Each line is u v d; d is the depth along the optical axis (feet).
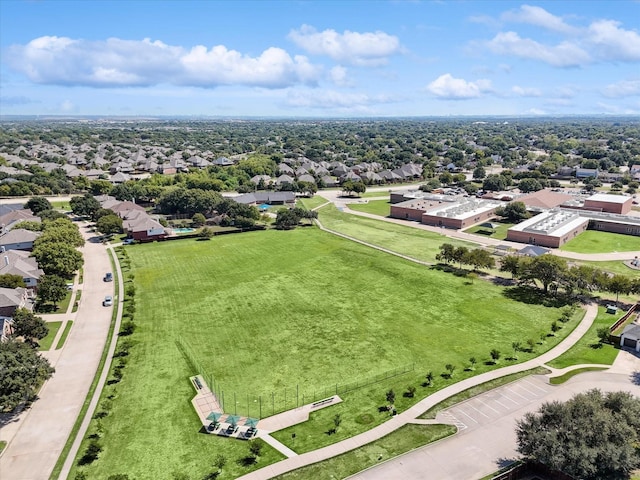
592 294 357.00
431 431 204.64
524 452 178.19
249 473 180.96
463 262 404.98
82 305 341.00
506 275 400.67
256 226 579.07
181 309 332.80
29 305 328.49
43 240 416.87
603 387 233.96
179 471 181.88
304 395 232.53
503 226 576.61
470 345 279.69
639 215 618.44
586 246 486.38
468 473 179.83
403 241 511.40
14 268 355.77
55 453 192.54
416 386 239.30
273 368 256.52
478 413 216.33
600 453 164.04
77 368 256.73
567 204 650.02
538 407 219.20
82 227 577.84
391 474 179.93
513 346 267.80
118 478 166.91
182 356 268.82
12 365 217.36
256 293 360.89
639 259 435.12
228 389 237.25
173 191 636.07
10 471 182.50
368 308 331.98
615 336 280.10
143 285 380.17
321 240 515.50
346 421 212.64
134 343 283.38
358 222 610.65
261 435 203.41
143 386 239.09
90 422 211.82
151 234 511.40
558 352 270.05
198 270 415.44
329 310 329.11
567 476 171.12
